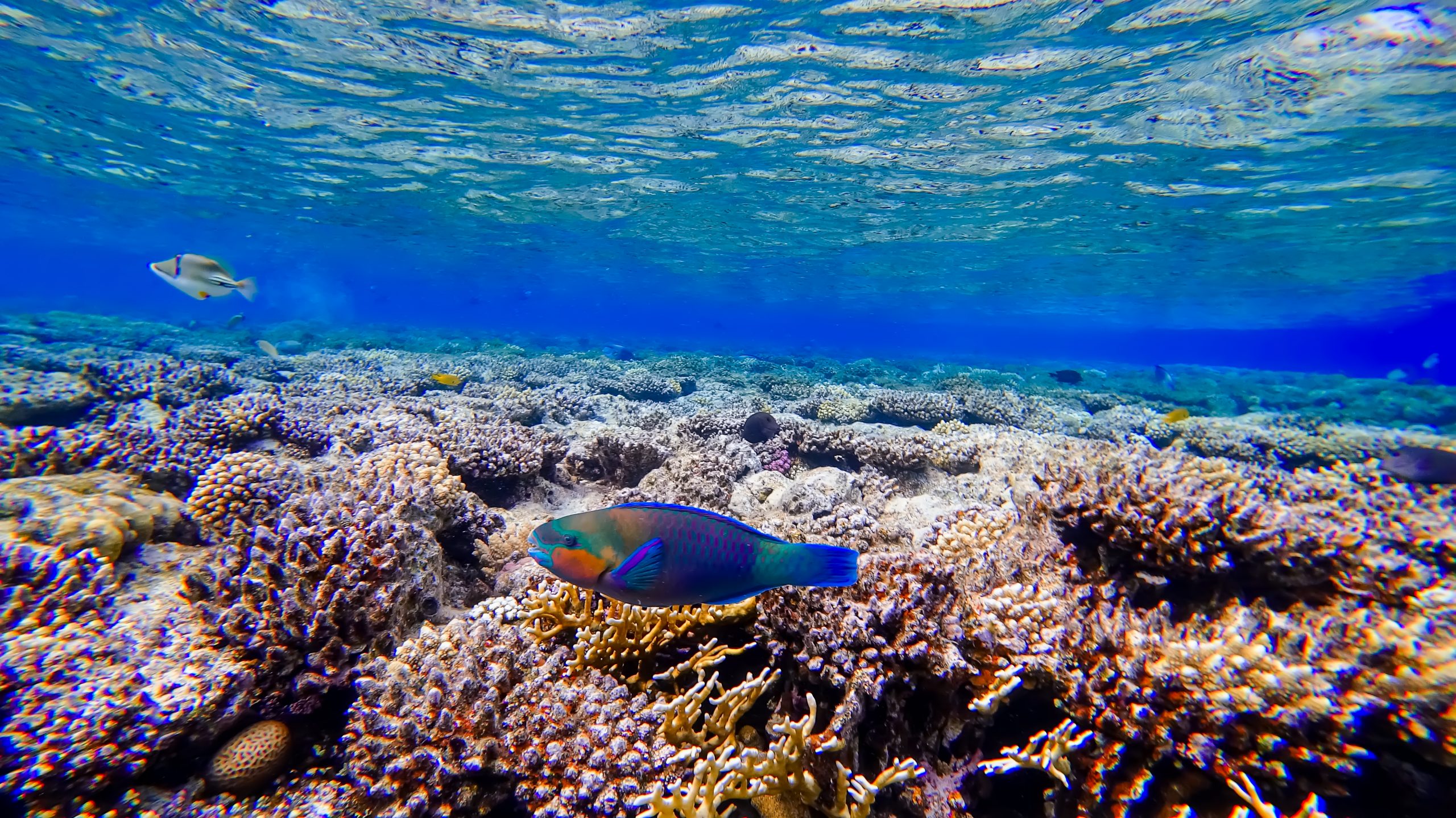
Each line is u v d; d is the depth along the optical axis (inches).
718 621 137.0
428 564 155.1
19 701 104.9
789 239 1289.4
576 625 137.9
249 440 303.0
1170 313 2284.7
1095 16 402.0
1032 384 936.9
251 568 131.6
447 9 450.9
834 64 494.9
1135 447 259.8
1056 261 1278.3
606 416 486.0
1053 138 614.2
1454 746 89.4
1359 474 258.4
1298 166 631.2
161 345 734.5
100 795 101.0
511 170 884.6
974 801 112.2
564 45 493.7
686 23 449.4
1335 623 112.4
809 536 190.7
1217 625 130.3
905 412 532.7
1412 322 2559.1
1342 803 96.4
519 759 101.3
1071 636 119.6
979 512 195.8
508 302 5541.3
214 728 109.7
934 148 668.1
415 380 522.6
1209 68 456.1
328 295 5846.5
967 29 429.1
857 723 114.0
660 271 2074.3
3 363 439.8
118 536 156.0
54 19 502.9
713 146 718.5
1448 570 157.4
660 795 92.7
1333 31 398.3
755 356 1363.2
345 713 115.6
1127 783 104.8
